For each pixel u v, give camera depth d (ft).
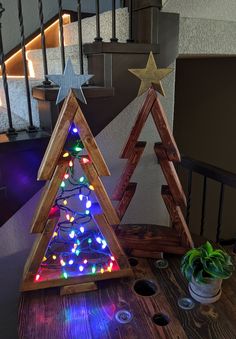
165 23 3.73
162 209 4.82
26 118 3.96
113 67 3.45
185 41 4.05
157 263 3.38
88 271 3.06
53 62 4.81
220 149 8.73
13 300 4.41
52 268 3.09
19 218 4.17
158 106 3.17
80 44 3.51
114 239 3.06
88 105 3.37
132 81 3.60
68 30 5.28
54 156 2.70
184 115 7.95
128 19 3.83
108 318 2.67
